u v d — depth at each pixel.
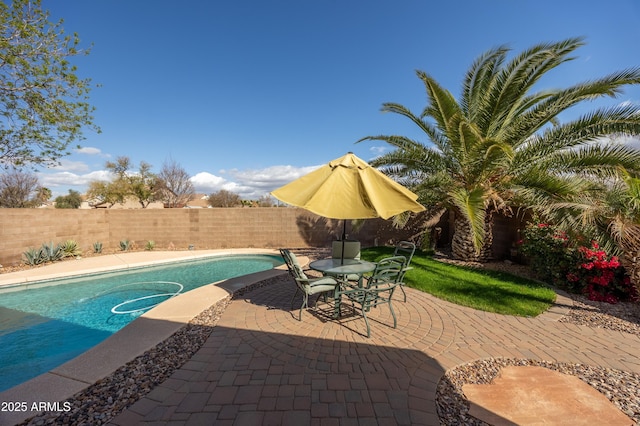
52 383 3.11
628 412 2.83
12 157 10.21
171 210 14.79
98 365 3.48
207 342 4.14
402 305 5.78
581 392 3.14
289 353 3.82
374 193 4.61
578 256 6.39
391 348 3.99
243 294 6.54
